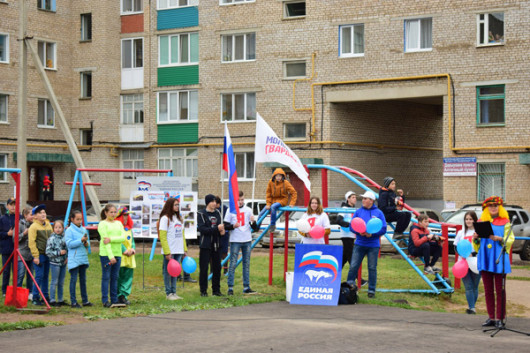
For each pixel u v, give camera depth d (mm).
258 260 23094
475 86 33750
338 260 14219
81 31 43375
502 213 11383
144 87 42500
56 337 10203
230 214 15406
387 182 15812
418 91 35094
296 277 14336
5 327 10867
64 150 42844
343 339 9922
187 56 41406
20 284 14461
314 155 37500
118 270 13570
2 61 40281
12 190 40844
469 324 11453
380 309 13289
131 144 42812
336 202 36812
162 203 21031
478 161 33562
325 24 37375
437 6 34594
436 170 43062
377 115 39594
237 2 39812
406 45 35500
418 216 16922
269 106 38938
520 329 11156
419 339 9945
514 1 32906
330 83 37125
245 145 39625
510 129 32938
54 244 13484
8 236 14727
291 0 38406
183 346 9453
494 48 33344
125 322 11570
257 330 10688
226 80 40156
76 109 43344
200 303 13805
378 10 36000
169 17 41812
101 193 42938
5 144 40469
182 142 41469
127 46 43062
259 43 39250
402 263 21922
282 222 29797
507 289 17312
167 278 14688
